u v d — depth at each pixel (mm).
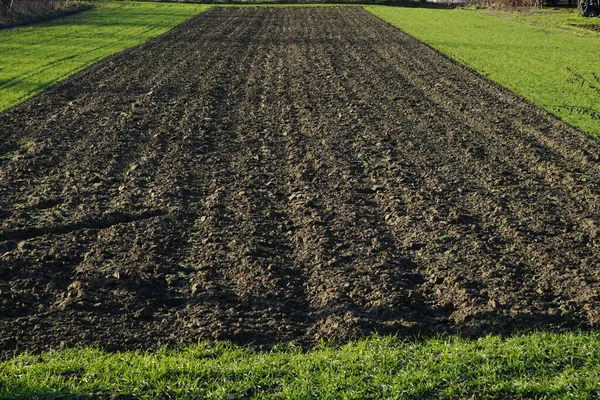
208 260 10234
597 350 7172
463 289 9172
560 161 15148
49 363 7109
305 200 12680
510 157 15516
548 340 7555
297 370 6949
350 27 44094
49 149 15805
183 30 41531
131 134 17203
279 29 42406
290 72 26250
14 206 12367
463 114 19719
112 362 7164
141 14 52750
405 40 37344
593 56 32375
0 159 15086
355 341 7895
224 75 25484
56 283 9391
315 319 8594
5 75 25000
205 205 12430
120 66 27406
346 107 20422
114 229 11273
